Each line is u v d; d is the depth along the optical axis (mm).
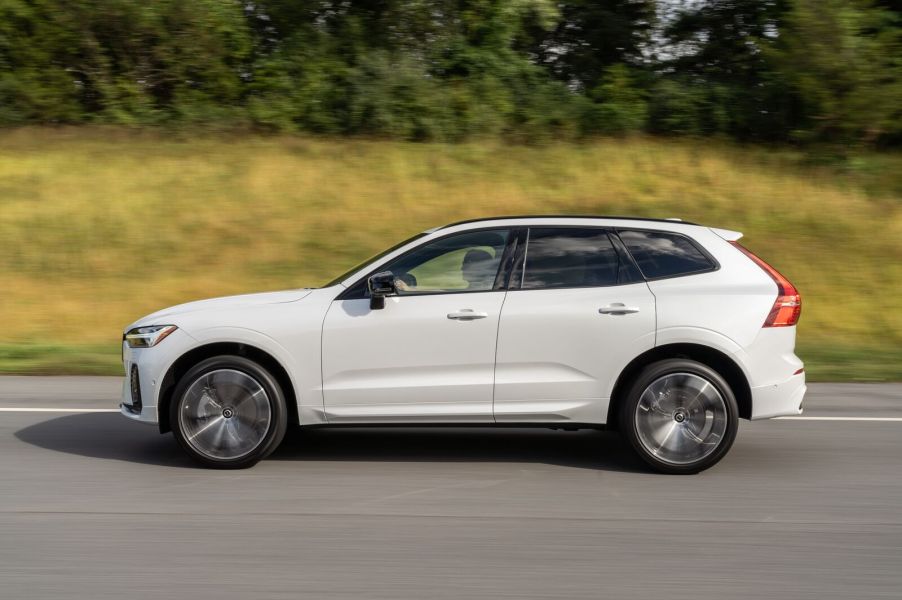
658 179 18672
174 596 4148
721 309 6320
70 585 4262
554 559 4641
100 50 23250
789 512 5465
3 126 22250
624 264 6453
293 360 6285
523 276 6426
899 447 7117
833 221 16641
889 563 4625
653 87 23984
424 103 22062
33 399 8727
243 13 25172
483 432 7602
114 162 19156
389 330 6281
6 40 22891
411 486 5953
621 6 27594
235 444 6285
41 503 5512
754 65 26484
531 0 24844
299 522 5191
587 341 6301
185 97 23812
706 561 4629
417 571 4465
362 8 25031
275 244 15664
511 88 23641
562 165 19359
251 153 19938
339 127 22391
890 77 20891
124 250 15328
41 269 14594
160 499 5609
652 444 6281
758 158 20656
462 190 17922
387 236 16016
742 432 7621
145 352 6395
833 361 11305
